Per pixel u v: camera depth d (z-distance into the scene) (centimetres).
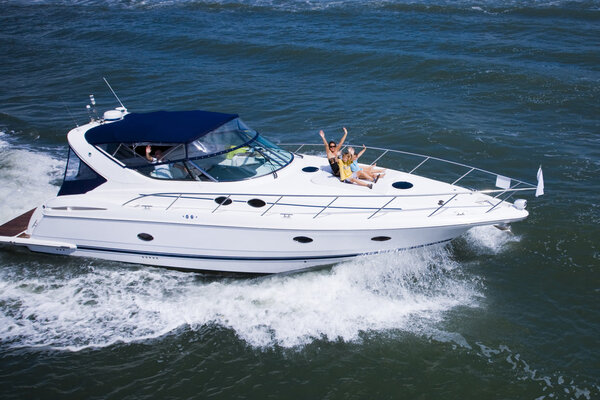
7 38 2930
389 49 2311
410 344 779
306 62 2247
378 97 1841
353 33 2617
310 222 864
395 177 997
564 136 1478
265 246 886
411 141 1484
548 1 3036
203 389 716
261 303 870
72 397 704
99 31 2956
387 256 907
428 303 860
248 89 1970
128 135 938
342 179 958
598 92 1778
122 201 924
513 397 690
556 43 2330
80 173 966
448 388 707
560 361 743
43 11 3644
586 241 1005
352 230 859
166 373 742
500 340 783
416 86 1938
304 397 702
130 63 2356
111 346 788
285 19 2977
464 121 1602
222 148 941
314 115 1702
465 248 997
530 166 1316
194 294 898
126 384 724
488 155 1384
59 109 1841
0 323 832
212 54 2438
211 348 783
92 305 874
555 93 1792
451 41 2397
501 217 871
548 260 959
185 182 922
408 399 695
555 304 855
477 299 868
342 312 844
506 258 969
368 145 1474
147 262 952
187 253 918
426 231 874
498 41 2384
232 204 902
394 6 3081
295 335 802
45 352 776
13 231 988
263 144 1011
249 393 709
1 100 1941
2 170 1333
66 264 973
